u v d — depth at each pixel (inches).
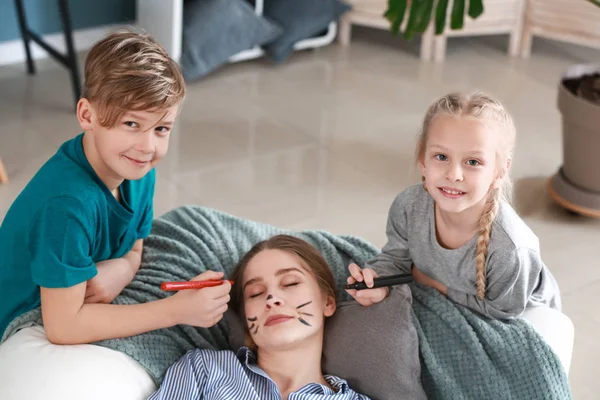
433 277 65.9
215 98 135.9
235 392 59.6
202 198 105.4
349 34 162.7
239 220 77.1
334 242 75.3
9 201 101.8
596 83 102.4
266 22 146.1
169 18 135.7
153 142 54.6
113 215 60.2
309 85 143.6
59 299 55.8
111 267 63.3
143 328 58.6
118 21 156.0
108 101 52.3
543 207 106.6
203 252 71.5
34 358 56.1
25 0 142.9
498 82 148.0
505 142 58.2
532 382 60.2
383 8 155.4
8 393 54.4
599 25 149.5
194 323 59.6
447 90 143.7
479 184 57.1
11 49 143.6
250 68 149.6
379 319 63.9
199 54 138.9
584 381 77.3
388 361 62.9
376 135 125.9
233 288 66.1
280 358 61.7
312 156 118.6
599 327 84.8
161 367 60.4
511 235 59.5
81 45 152.6
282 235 66.6
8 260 58.5
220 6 141.3
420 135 61.2
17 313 61.6
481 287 61.1
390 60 156.9
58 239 54.5
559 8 152.9
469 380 62.4
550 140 125.0
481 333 62.2
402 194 65.4
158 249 71.9
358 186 110.7
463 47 164.7
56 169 56.7
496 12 155.8
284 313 60.7
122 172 55.4
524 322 62.2
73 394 54.3
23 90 133.5
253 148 119.9
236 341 66.1
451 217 61.2
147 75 52.5
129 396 56.8
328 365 65.1
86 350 57.2
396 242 66.7
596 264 95.3
